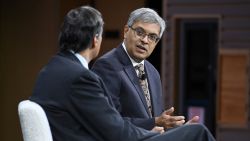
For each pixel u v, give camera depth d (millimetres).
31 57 12117
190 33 12391
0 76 12281
